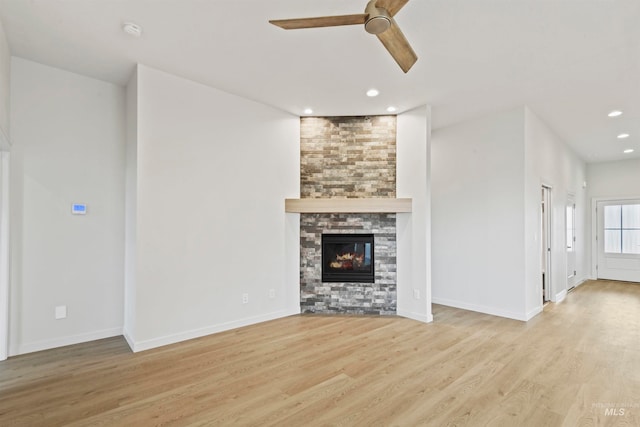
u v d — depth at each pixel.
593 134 5.51
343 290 4.55
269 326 3.95
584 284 6.88
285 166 4.42
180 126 3.48
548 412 2.19
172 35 2.72
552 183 5.34
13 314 3.05
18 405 2.24
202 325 3.61
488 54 2.98
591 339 3.55
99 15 2.46
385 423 2.07
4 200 2.98
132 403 2.28
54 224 3.27
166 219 3.37
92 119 3.51
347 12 2.42
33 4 2.32
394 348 3.28
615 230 7.33
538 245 4.69
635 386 2.53
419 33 2.65
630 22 2.49
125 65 3.24
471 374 2.73
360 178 4.56
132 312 3.27
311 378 2.65
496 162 4.53
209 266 3.67
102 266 3.54
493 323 4.11
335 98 4.00
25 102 3.14
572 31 2.61
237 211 3.92
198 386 2.51
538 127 4.74
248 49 2.93
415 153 4.33
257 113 4.14
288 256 4.43
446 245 5.09
